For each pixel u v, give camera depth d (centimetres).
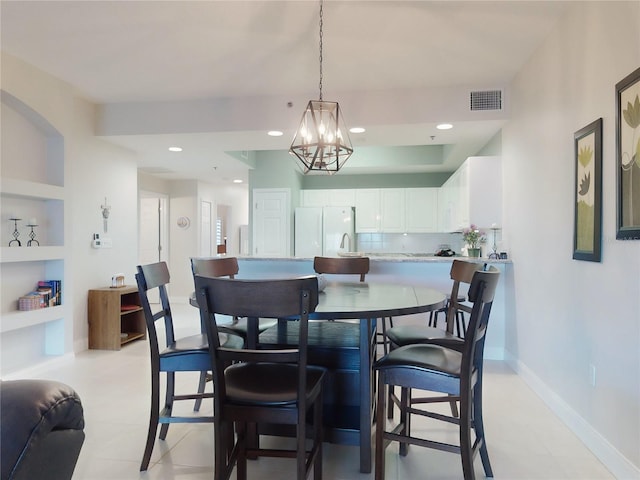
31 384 90
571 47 249
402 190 711
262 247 662
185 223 749
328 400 226
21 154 351
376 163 661
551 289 279
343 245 674
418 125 391
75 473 198
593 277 222
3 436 80
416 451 222
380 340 418
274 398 151
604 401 210
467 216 419
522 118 339
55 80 364
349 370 224
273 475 200
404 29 278
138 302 476
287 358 146
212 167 622
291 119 405
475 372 189
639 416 181
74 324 408
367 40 293
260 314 143
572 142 247
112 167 462
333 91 394
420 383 175
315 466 182
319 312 168
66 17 265
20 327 329
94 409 273
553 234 275
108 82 373
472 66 337
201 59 326
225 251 916
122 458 212
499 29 277
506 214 387
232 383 165
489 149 452
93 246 432
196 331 511
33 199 362
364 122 392
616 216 196
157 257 754
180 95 406
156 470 202
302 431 148
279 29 279
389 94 389
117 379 333
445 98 382
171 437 236
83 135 419
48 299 364
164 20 268
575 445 227
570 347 249
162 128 423
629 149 185
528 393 304
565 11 254
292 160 656
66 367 363
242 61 329
